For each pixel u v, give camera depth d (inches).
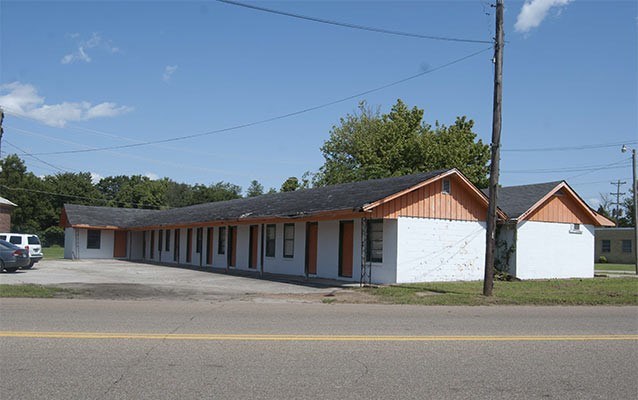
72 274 1012.5
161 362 284.0
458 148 1760.6
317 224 973.8
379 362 291.6
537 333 392.5
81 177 3243.1
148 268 1255.5
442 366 285.3
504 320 462.0
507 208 1019.9
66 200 2962.6
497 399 231.5
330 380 254.8
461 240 911.0
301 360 293.1
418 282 850.8
